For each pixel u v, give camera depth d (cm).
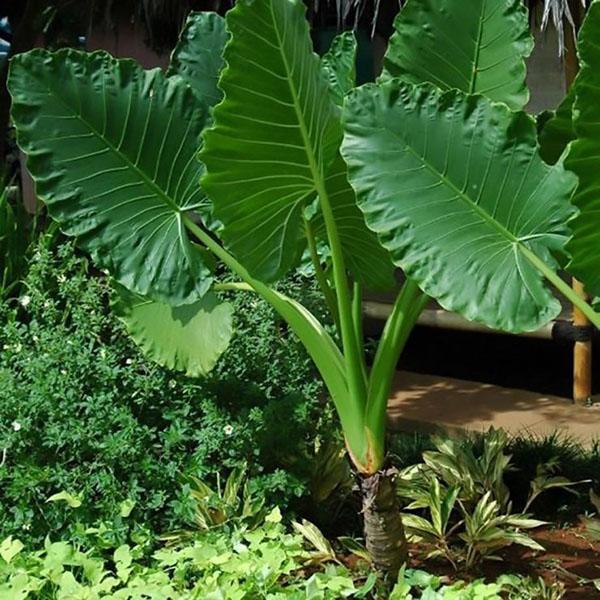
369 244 369
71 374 410
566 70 551
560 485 429
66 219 352
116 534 375
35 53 349
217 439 402
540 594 351
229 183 325
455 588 311
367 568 382
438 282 310
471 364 721
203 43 416
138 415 421
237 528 374
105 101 355
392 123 316
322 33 663
